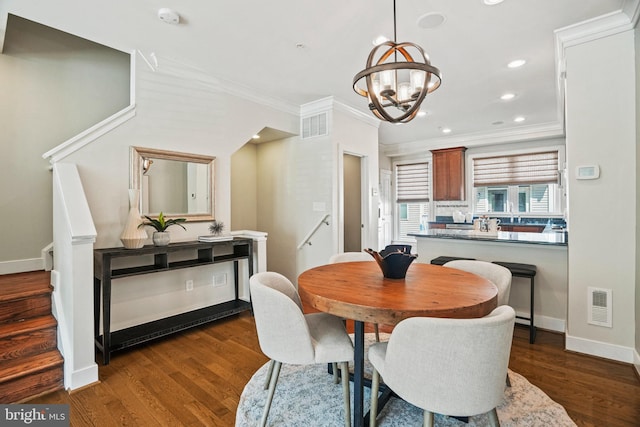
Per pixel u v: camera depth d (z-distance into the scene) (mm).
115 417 1896
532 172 6207
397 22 2543
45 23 2562
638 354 2352
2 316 2373
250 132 4020
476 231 4035
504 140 6188
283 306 1607
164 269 2912
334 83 3803
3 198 3043
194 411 1952
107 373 2387
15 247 3111
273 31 2684
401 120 2037
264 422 1718
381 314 1459
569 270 2721
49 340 2387
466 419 1827
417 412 1920
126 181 2969
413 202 7750
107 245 2859
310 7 2361
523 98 4359
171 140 3275
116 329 2922
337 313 1565
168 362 2559
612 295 2543
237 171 5059
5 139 3033
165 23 2570
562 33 2666
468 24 2580
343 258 2816
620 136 2492
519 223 6133
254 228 5270
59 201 2512
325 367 2439
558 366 2449
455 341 1197
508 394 2070
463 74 3566
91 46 3500
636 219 2434
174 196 3312
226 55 3115
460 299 1566
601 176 2564
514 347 2797
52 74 3264
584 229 2643
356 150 4805
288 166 4852
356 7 2357
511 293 3385
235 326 3338
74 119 3387
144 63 3078
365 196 5062
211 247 3223
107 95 3596
